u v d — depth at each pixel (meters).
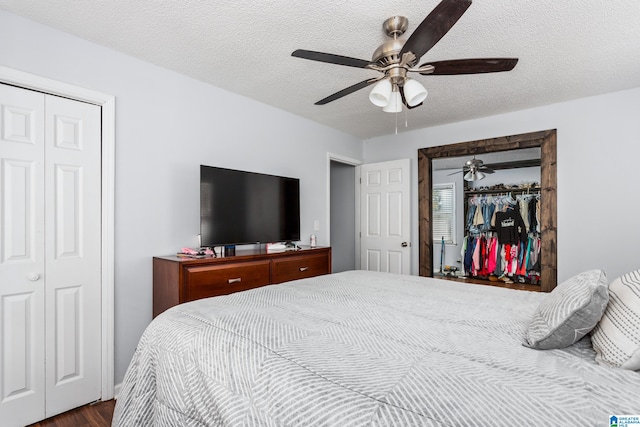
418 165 4.23
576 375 0.84
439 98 3.14
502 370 0.88
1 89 1.85
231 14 1.87
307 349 1.03
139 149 2.39
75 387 2.09
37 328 1.95
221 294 2.40
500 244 5.95
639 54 2.30
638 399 0.73
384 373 0.88
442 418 0.70
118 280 2.28
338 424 0.74
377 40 2.13
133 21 1.94
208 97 2.82
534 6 1.77
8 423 1.84
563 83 2.80
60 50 2.03
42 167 1.98
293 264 2.96
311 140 3.86
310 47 2.22
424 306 1.53
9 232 1.87
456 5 1.31
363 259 4.62
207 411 1.01
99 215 2.21
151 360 1.29
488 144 3.70
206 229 2.55
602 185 3.06
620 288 1.06
